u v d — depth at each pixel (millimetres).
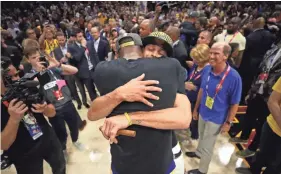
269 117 2402
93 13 15188
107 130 1095
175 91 1188
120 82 1134
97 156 3449
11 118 1677
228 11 13320
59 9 16203
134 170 1206
